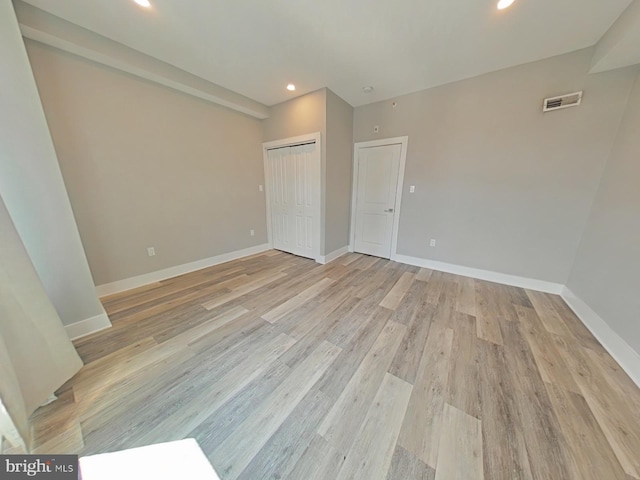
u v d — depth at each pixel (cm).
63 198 169
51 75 203
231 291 268
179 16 181
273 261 377
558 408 128
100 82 229
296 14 178
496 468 100
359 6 169
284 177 394
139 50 229
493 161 276
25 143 151
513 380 146
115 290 261
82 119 223
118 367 154
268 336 188
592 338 187
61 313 176
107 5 171
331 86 304
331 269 340
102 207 244
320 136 325
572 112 229
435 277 310
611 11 168
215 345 177
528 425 118
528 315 219
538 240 264
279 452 105
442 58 236
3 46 138
